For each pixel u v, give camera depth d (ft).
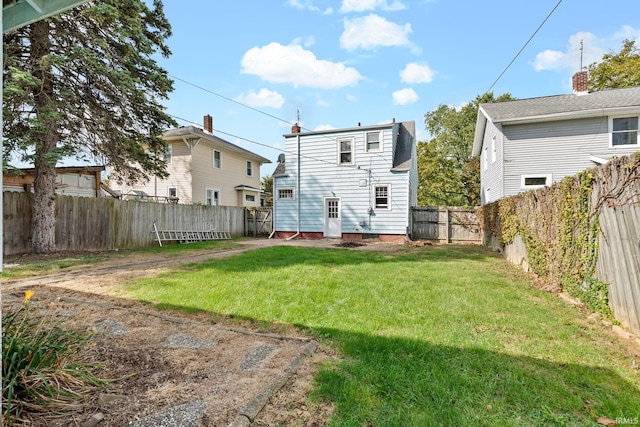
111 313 11.85
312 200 49.32
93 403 6.40
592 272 12.28
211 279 17.28
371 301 13.46
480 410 6.28
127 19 26.68
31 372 6.53
